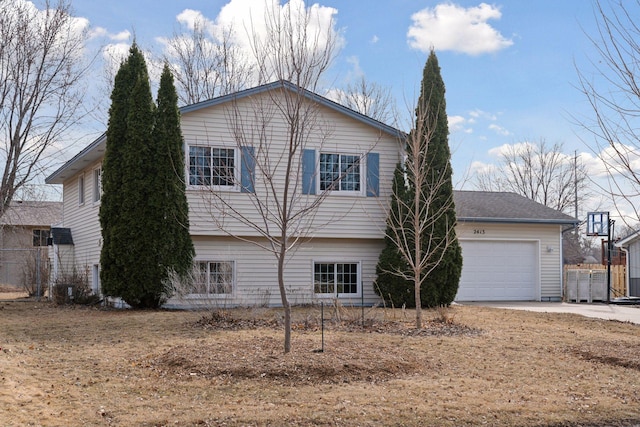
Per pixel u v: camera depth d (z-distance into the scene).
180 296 15.98
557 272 24.17
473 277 23.33
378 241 20.38
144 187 17.36
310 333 12.53
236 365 9.18
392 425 6.98
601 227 24.48
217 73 36.16
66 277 20.88
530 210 24.62
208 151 18.38
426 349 11.12
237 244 19.05
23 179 28.48
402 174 19.45
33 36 27.81
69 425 6.80
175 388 8.36
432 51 19.47
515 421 7.21
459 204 24.38
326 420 7.06
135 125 17.42
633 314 18.97
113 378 8.93
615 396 8.35
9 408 7.23
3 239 36.59
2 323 14.41
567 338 12.73
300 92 10.90
